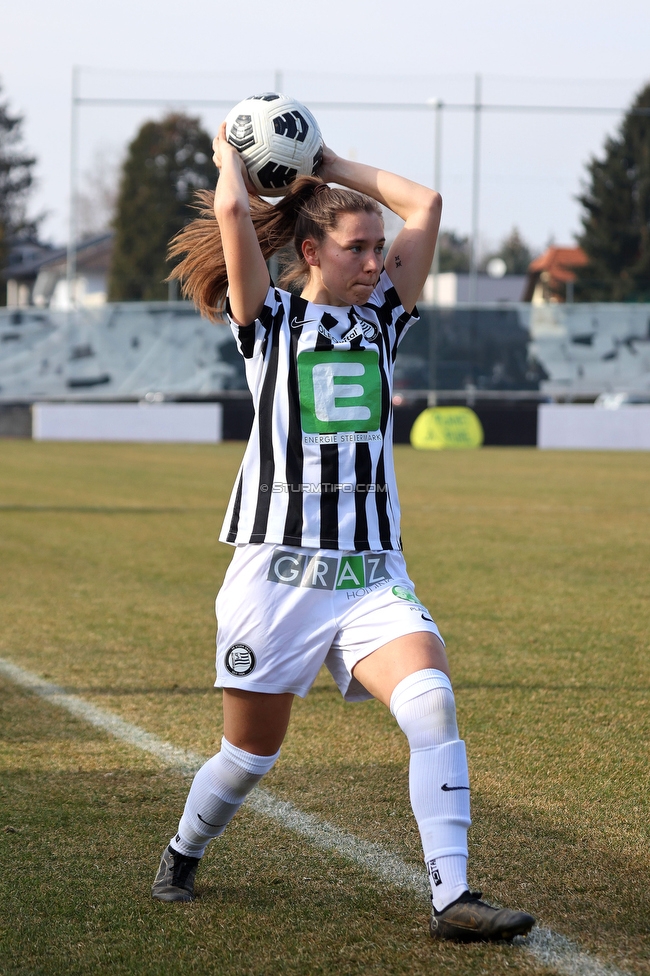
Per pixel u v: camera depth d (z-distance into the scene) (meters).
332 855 6.57
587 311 56.91
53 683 10.83
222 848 6.70
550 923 5.58
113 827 7.04
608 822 7.11
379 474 5.60
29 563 18.58
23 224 133.25
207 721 9.54
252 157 6.13
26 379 58.34
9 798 7.58
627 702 10.11
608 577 17.14
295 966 5.16
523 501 28.69
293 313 5.63
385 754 8.61
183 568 18.09
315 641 5.46
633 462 44.19
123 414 57.34
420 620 5.41
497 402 57.34
